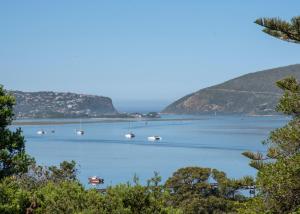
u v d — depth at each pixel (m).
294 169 17.52
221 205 52.94
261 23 18.22
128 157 170.25
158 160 160.50
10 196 17.72
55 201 16.33
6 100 21.11
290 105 19.28
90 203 15.61
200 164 147.25
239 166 141.38
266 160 19.98
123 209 15.26
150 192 16.22
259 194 18.48
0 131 20.89
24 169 20.83
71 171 27.88
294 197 17.73
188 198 55.03
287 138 18.72
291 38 18.39
